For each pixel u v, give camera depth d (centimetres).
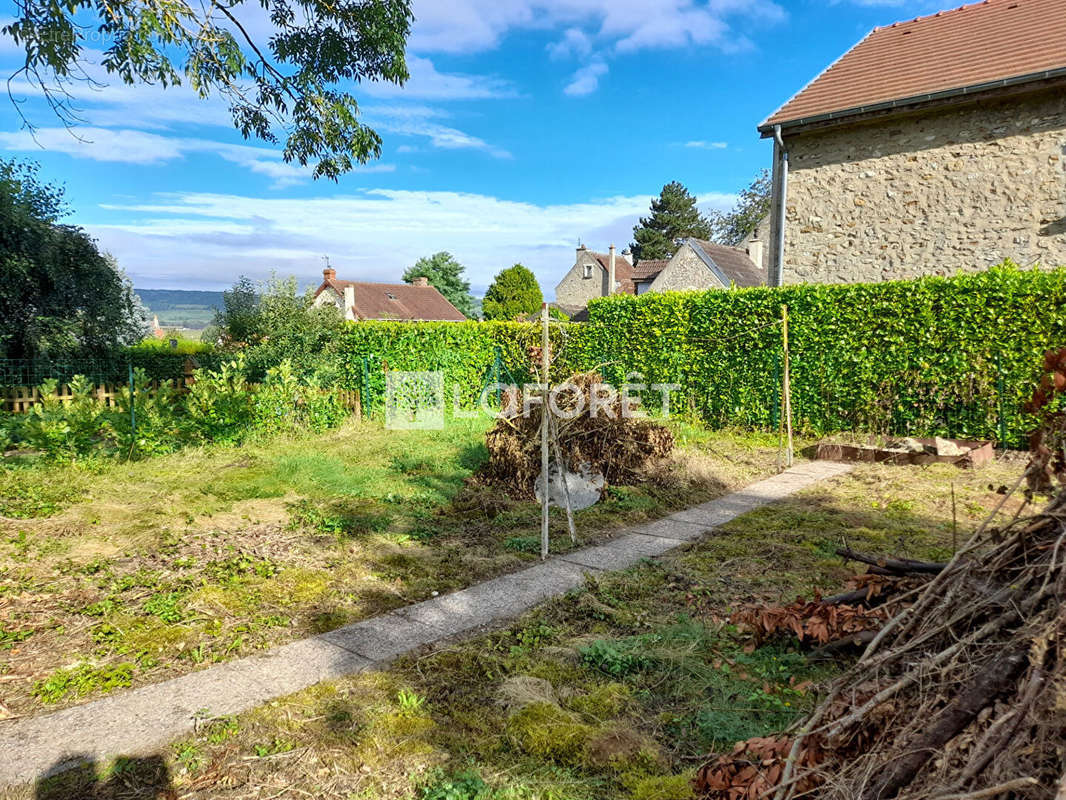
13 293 1440
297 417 1240
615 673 361
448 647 396
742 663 367
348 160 1247
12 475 835
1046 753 157
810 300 1132
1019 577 230
